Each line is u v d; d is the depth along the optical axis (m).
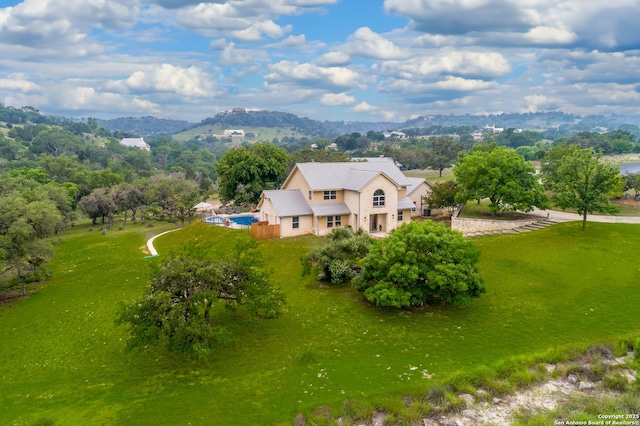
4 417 23.30
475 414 21.98
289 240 52.97
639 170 118.38
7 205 43.94
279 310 31.72
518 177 55.91
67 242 70.75
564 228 50.34
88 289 44.50
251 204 80.25
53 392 25.67
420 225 35.66
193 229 63.00
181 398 24.20
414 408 22.25
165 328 25.42
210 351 26.38
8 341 33.72
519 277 39.59
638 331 29.33
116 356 29.70
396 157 163.88
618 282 37.22
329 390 24.20
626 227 50.19
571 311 32.97
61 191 78.25
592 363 25.88
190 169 177.25
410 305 35.22
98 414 23.12
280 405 23.11
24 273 45.34
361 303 35.84
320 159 103.38
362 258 39.59
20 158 177.25
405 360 27.14
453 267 32.44
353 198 55.81
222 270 28.81
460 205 63.22
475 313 33.53
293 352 28.80
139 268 50.34
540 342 28.86
